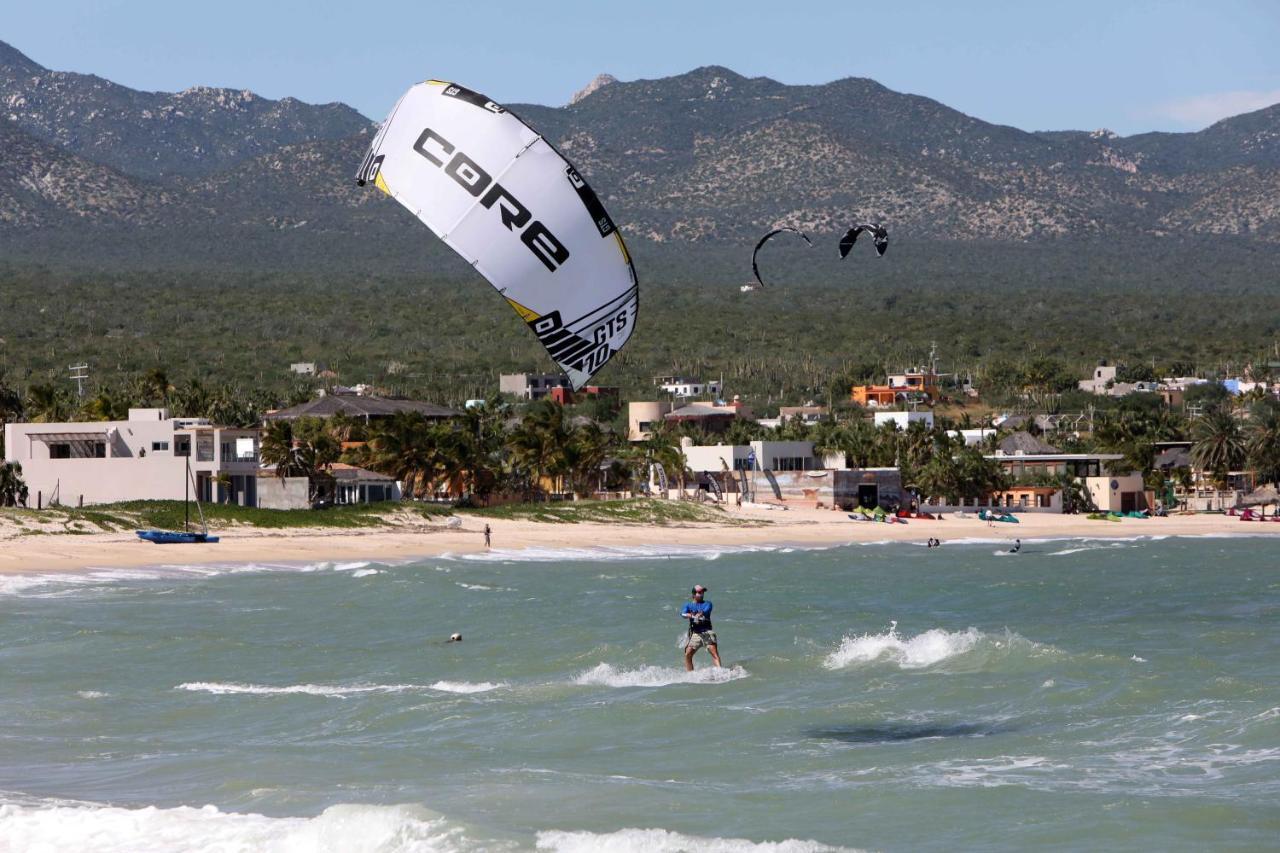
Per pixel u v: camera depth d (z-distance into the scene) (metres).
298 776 73.06
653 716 90.06
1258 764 75.44
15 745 81.06
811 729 86.56
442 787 70.50
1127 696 96.56
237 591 184.50
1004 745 81.88
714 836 62.34
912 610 173.50
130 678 105.69
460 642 127.25
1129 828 63.34
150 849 58.16
